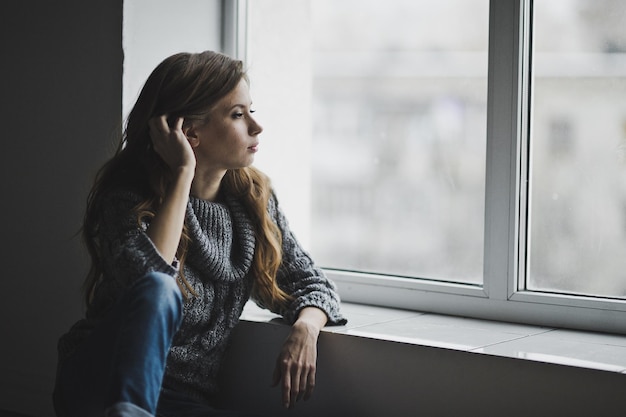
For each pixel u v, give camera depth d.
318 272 1.85
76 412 1.55
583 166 1.82
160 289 1.41
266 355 1.79
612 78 1.79
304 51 2.22
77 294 2.03
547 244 1.86
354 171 2.16
